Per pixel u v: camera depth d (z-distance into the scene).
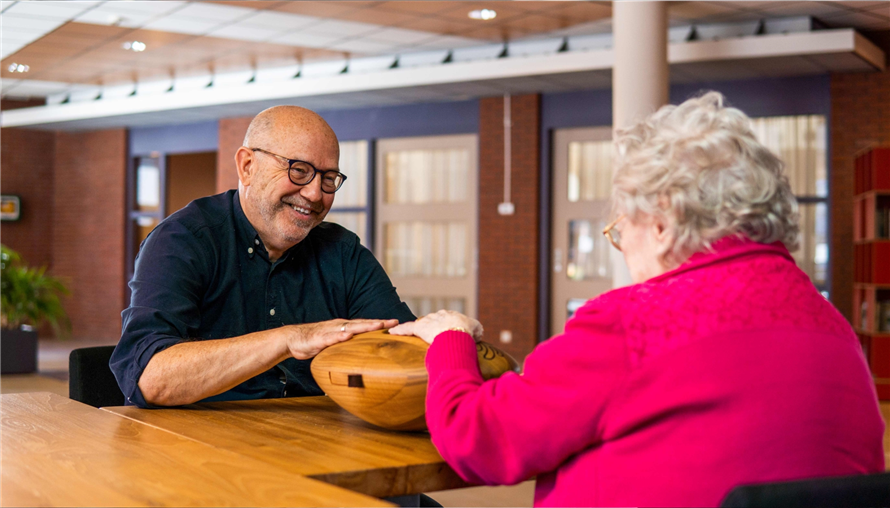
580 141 8.18
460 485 1.08
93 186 11.08
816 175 7.22
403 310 1.85
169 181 10.84
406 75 7.79
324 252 1.83
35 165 11.18
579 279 8.21
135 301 1.52
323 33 7.23
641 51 5.38
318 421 1.32
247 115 9.76
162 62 8.42
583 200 8.18
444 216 8.82
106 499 0.84
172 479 0.92
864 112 6.98
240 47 7.77
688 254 0.99
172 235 1.61
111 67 8.67
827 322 0.95
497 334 8.41
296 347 1.33
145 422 1.29
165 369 1.37
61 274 11.23
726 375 0.89
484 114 8.48
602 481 0.93
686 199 0.97
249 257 1.71
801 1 6.10
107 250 10.95
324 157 1.63
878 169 6.11
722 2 6.12
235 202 1.74
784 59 6.53
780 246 1.01
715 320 0.91
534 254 8.23
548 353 0.96
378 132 9.06
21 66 8.63
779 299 0.94
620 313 0.94
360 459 1.05
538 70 7.18
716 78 7.32
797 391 0.89
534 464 0.96
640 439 0.91
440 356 1.12
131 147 10.89
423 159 8.93
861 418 0.92
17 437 1.14
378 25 6.95
